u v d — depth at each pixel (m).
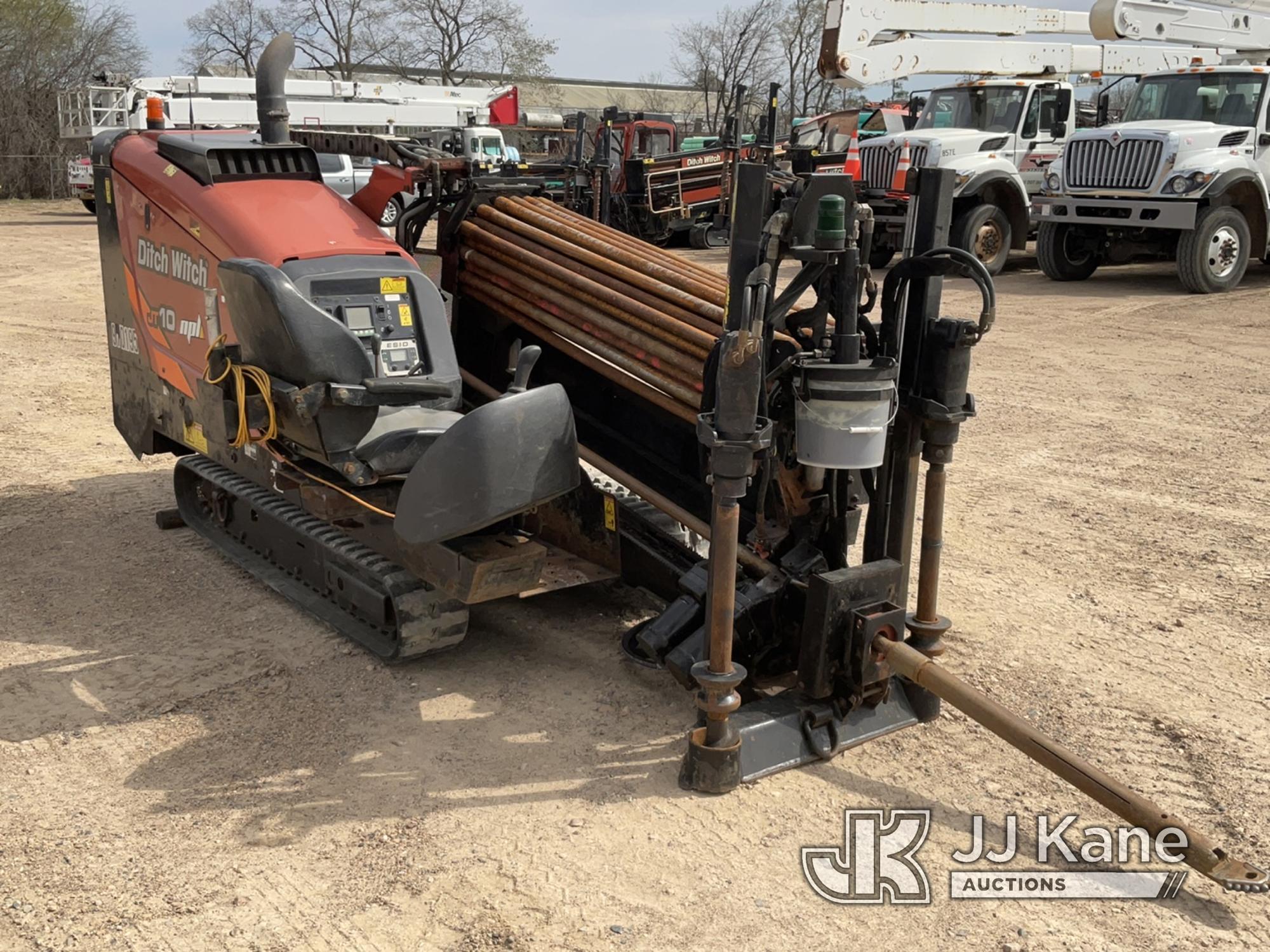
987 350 11.51
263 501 5.46
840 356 3.68
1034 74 16.56
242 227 4.78
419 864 3.43
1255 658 4.89
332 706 4.36
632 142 21.73
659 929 3.17
